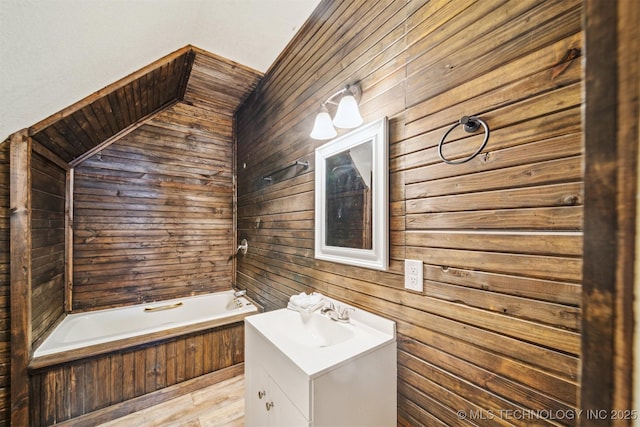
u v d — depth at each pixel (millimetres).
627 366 260
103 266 2426
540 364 727
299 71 1914
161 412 1697
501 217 812
